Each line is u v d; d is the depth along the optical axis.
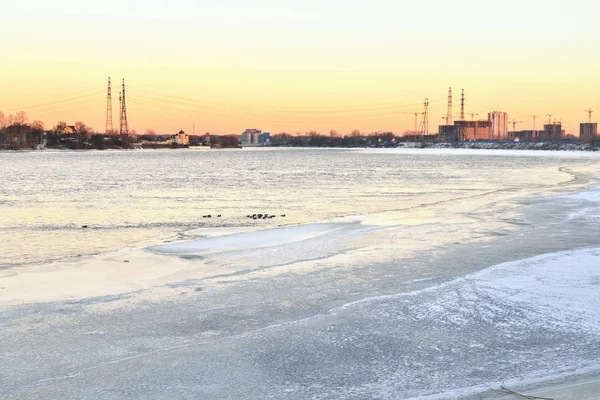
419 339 11.16
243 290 14.97
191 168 105.25
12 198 46.66
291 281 15.87
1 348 10.75
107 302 13.94
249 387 9.08
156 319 12.55
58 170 97.94
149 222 31.09
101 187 59.28
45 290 15.17
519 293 14.06
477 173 81.56
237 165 118.50
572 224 25.80
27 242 24.75
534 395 8.55
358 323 12.16
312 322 12.27
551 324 11.85
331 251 20.28
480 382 9.14
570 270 16.33
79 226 29.70
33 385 9.12
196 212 35.91
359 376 9.47
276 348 10.77
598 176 66.31
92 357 10.32
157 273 17.09
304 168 103.62
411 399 8.59
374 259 18.72
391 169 97.81
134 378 9.41
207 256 19.67
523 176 72.00
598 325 11.75
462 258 18.58
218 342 11.10
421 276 16.17
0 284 15.87
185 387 9.08
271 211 36.34
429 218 29.19
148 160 154.12
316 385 9.15
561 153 195.75
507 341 10.95
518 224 26.19
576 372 9.45
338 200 43.59
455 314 12.62
